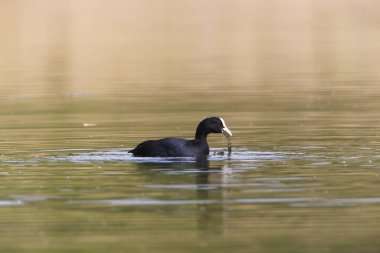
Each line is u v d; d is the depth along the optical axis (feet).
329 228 49.73
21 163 68.33
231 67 143.64
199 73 137.28
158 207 54.54
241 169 65.05
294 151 72.13
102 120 93.71
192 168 65.82
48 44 176.86
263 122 89.76
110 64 150.61
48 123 92.12
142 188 59.36
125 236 48.73
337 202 54.95
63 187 59.98
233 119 92.32
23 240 48.29
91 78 134.51
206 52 164.45
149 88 121.80
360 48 166.20
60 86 127.24
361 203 54.70
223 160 68.59
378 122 87.97
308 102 105.29
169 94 115.14
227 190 58.44
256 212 53.01
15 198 57.21
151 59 155.94
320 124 87.35
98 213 53.36
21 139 80.79
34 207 54.95
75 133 84.38
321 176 62.13
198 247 46.70
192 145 70.38
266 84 123.54
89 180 62.08
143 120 93.09
